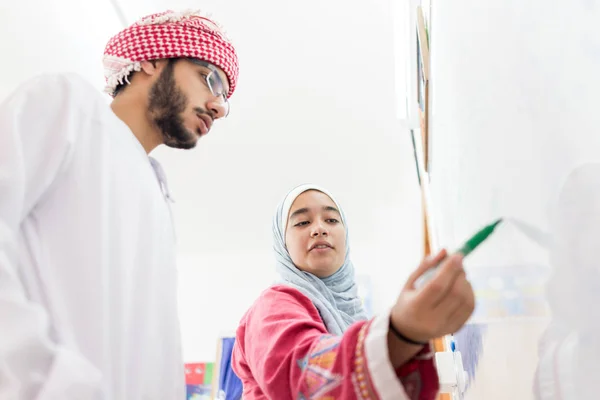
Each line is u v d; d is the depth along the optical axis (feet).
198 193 12.38
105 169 3.07
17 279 2.36
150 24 4.10
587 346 1.14
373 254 13.14
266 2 8.56
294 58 9.43
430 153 5.90
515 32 1.63
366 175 12.09
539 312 1.56
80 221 2.86
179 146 4.09
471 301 1.87
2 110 2.78
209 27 4.23
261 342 2.89
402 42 6.74
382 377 1.96
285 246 4.61
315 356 2.32
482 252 2.68
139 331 2.94
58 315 2.62
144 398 2.88
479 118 2.39
